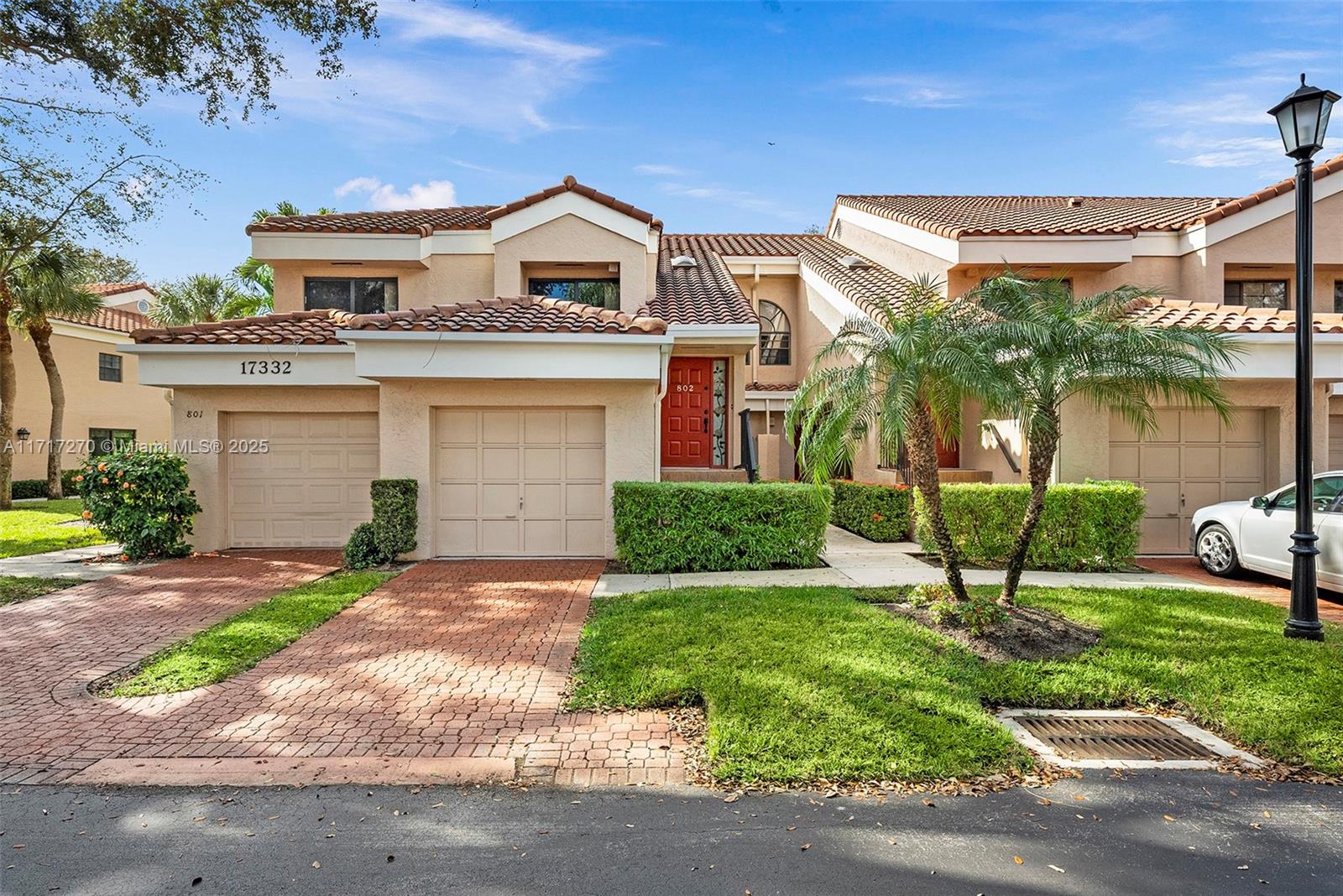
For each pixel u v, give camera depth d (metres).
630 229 14.23
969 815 3.82
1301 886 3.19
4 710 5.18
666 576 9.48
